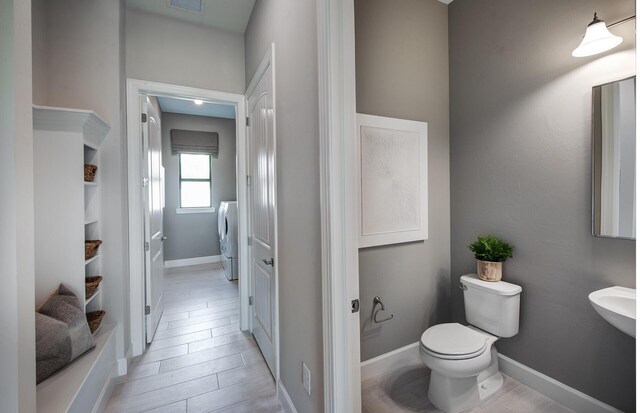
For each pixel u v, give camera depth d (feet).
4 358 2.72
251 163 8.27
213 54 8.50
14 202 2.76
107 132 6.58
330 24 3.61
